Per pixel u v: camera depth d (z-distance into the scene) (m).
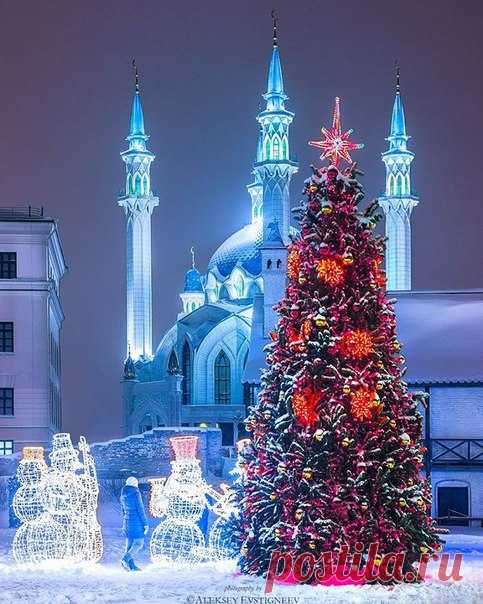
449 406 50.97
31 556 29.95
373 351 25.59
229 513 29.00
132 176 121.25
